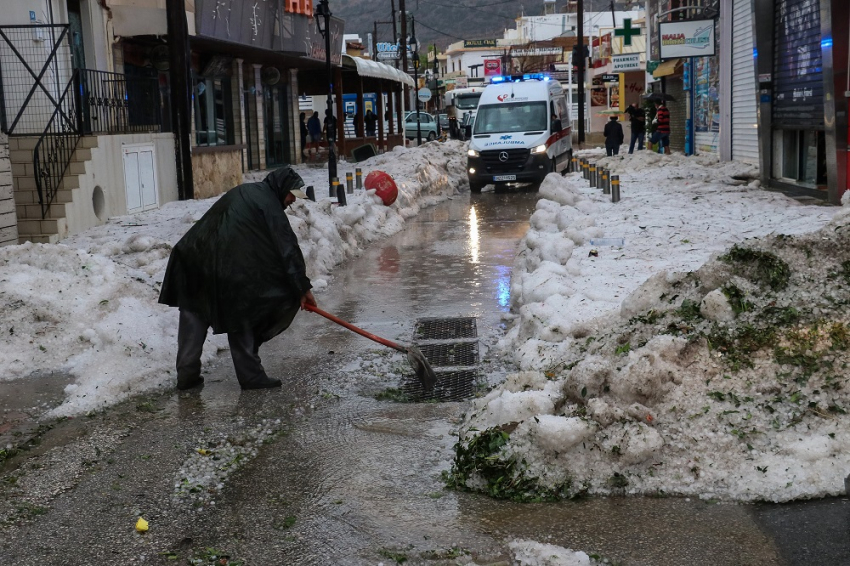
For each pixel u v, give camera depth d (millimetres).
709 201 14297
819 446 4312
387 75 37938
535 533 4012
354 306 9422
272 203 6395
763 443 4449
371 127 43125
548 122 24109
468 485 4543
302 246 11000
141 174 16141
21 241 12625
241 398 6297
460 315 8766
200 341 6527
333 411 5949
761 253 5750
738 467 4359
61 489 4715
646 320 5566
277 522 4254
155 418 5891
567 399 4953
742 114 22438
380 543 3990
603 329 6074
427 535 4051
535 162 23344
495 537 3998
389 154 29312
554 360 6062
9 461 5113
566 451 4531
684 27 24703
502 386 5426
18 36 14758
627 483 4383
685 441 4516
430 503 4410
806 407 4578
